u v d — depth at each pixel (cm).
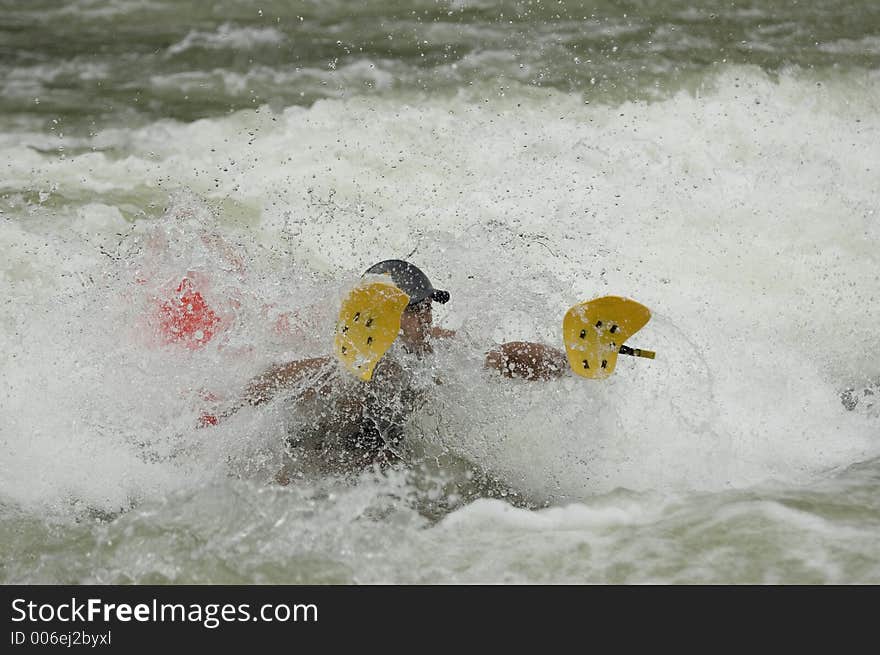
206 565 1221
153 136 3044
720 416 1599
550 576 1174
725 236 2383
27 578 1223
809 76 3238
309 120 3002
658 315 1695
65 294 1745
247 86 3319
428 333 1453
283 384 1442
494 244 1641
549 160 2733
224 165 2841
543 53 3388
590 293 2134
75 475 1455
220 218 2523
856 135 2958
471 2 3700
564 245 2303
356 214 2523
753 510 1282
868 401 1764
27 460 1474
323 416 1443
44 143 3044
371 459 1455
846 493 1331
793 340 2022
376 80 3256
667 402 1579
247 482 1396
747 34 3497
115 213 2552
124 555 1248
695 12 3659
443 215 2494
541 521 1301
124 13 3825
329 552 1240
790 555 1174
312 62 3400
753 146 2856
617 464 1475
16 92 3312
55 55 3534
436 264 1616
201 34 3619
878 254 2373
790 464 1492
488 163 2744
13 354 1599
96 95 3328
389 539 1273
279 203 2597
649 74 3209
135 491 1437
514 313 1561
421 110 3050
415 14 3700
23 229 2323
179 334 1516
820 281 2266
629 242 2338
